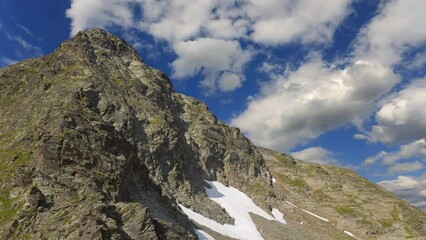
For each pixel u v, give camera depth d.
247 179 150.25
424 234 147.88
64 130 60.59
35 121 71.25
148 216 51.75
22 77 94.69
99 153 61.28
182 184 106.25
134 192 65.06
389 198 171.00
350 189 178.88
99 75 101.69
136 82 119.50
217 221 102.44
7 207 49.16
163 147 105.56
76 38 111.81
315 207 162.75
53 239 43.16
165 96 135.88
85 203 48.31
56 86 83.69
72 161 56.00
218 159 146.75
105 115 91.56
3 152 62.41
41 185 51.44
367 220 155.00
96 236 41.84
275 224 122.62
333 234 138.25
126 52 137.00
